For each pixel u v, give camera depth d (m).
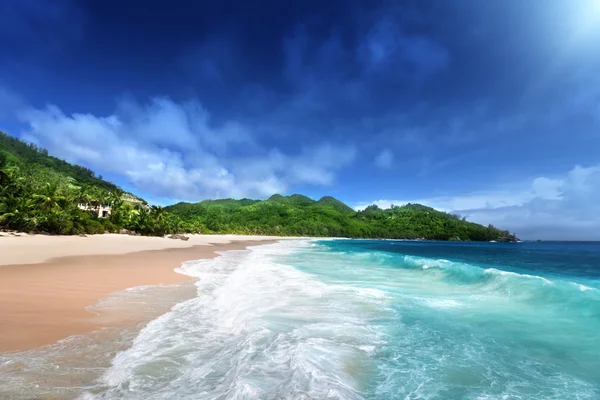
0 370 4.89
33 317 7.63
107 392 4.25
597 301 8.95
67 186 94.38
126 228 60.38
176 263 21.20
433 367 5.32
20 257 20.62
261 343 6.06
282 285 12.98
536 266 26.67
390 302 10.20
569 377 5.03
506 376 5.04
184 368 5.02
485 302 10.34
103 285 12.09
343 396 4.12
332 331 7.10
